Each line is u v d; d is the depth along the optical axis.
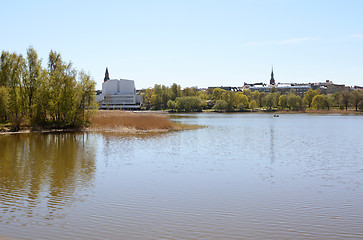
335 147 39.62
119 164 27.42
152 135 53.22
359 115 151.62
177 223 13.73
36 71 60.75
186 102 195.38
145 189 19.19
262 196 17.84
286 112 189.00
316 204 16.39
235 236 12.42
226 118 126.88
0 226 13.33
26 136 50.47
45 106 61.12
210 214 14.84
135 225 13.47
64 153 33.62
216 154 33.47
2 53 61.81
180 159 30.22
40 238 12.20
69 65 61.72
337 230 13.04
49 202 16.52
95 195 17.84
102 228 13.16
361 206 16.08
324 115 154.62
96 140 45.47
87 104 64.06
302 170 25.25
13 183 20.44
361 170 25.22
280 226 13.45
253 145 41.34
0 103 56.97
